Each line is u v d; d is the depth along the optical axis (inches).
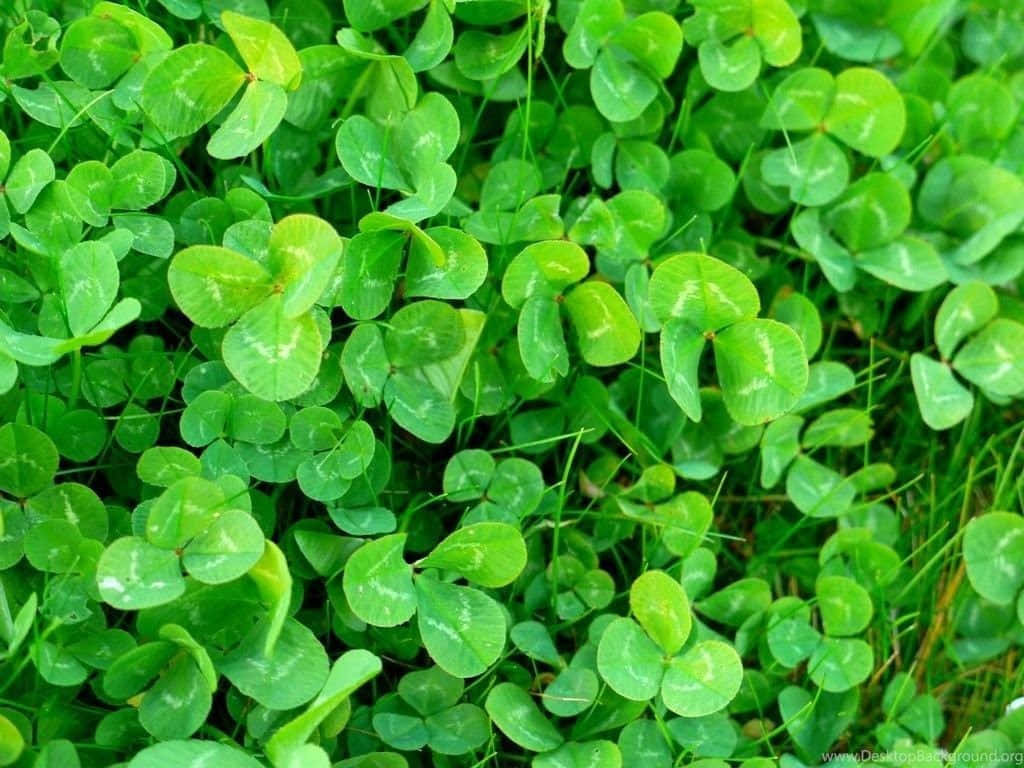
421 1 13.0
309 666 11.3
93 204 12.2
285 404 12.2
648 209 13.1
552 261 12.3
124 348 13.0
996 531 13.2
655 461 13.5
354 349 12.2
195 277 11.4
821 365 13.7
